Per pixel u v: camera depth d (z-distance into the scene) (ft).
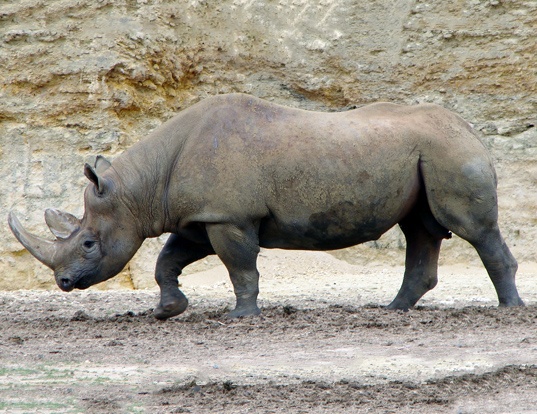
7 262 162.40
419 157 90.79
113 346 78.07
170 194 90.12
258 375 65.92
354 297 122.01
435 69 178.40
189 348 76.43
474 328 83.15
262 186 88.89
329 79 180.14
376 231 91.50
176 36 176.45
